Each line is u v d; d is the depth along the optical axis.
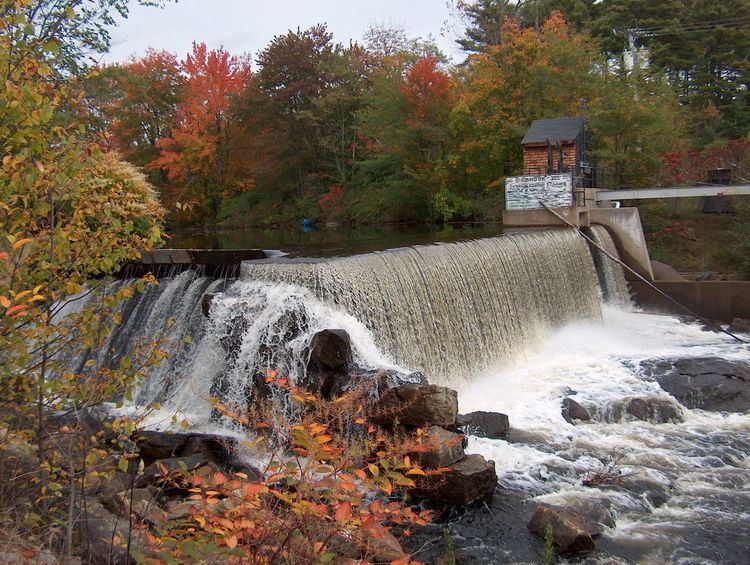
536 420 9.52
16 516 4.20
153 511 5.57
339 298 9.33
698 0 42.62
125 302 11.32
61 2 10.95
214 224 38.31
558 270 15.61
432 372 10.57
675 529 6.81
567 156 19.80
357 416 6.98
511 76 26.00
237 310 9.36
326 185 37.34
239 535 3.58
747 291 16.84
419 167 28.56
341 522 3.58
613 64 30.09
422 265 11.07
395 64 33.03
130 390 4.73
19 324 4.15
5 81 3.98
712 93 41.34
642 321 16.92
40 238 4.35
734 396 10.56
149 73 37.59
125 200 9.60
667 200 23.97
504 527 6.69
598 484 7.61
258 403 8.34
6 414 4.62
